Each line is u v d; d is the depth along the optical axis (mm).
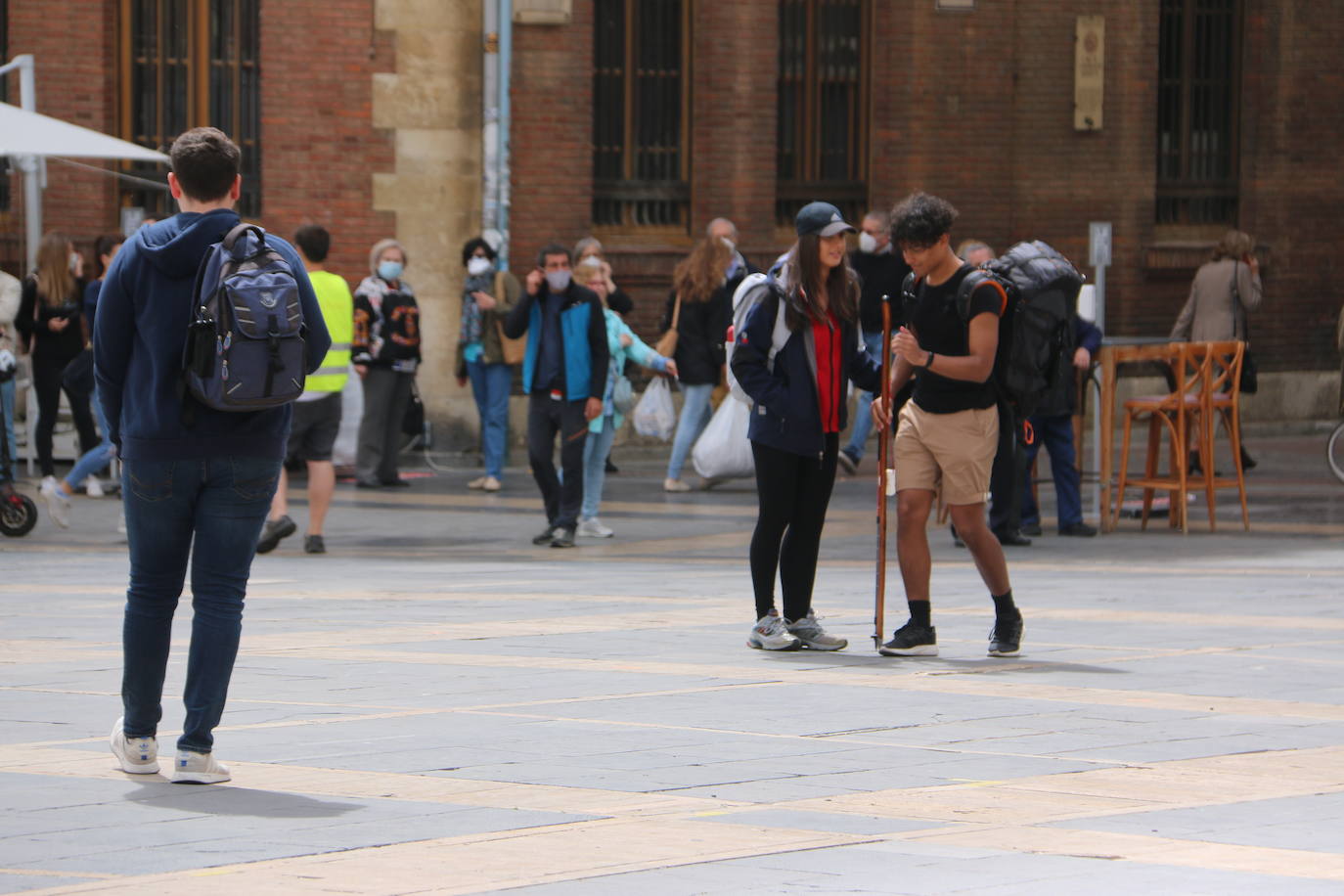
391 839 12477
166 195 50531
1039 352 30828
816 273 21391
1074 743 16062
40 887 11227
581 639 22391
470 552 33875
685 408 43531
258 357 13766
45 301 42156
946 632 23312
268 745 15711
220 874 11508
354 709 17453
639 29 52781
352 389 46000
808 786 14250
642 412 43469
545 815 13234
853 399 50625
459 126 50438
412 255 50406
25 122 40844
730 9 52781
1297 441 56344
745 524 38188
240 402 13773
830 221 21391
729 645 22062
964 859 11945
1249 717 17359
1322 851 12242
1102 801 13789
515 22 50656
